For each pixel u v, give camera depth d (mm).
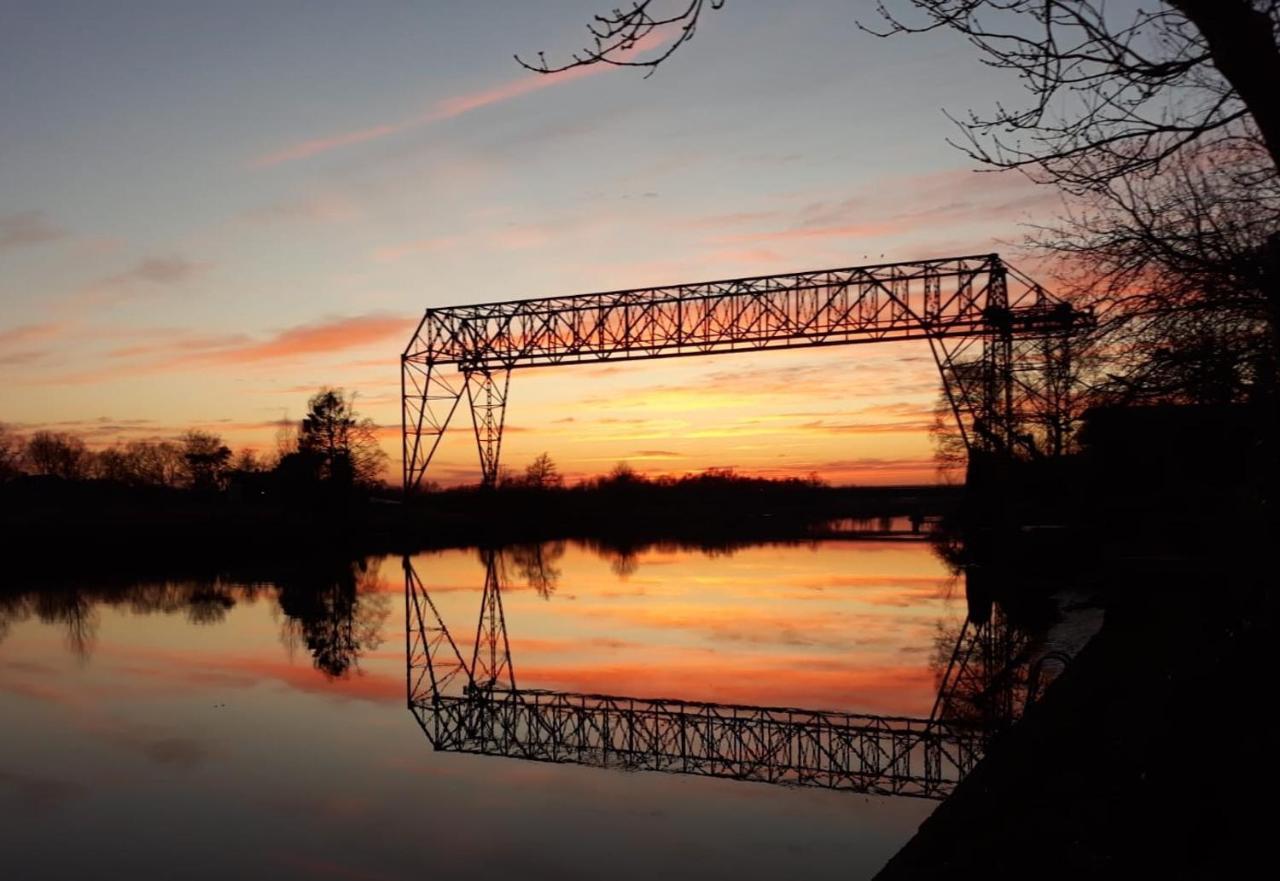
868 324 34688
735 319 36375
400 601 41719
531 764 17312
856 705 21266
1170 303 9750
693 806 14898
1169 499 26641
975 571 38312
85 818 14250
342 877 12070
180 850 12945
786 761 18000
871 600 38406
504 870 12164
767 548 74375
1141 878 7879
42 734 19172
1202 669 12945
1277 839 7902
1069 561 35906
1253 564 13641
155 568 55750
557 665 27188
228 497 103688
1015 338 30219
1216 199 9531
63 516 70375
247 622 35500
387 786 15891
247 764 17109
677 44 5879
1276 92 6051
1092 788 10383
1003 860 9000
